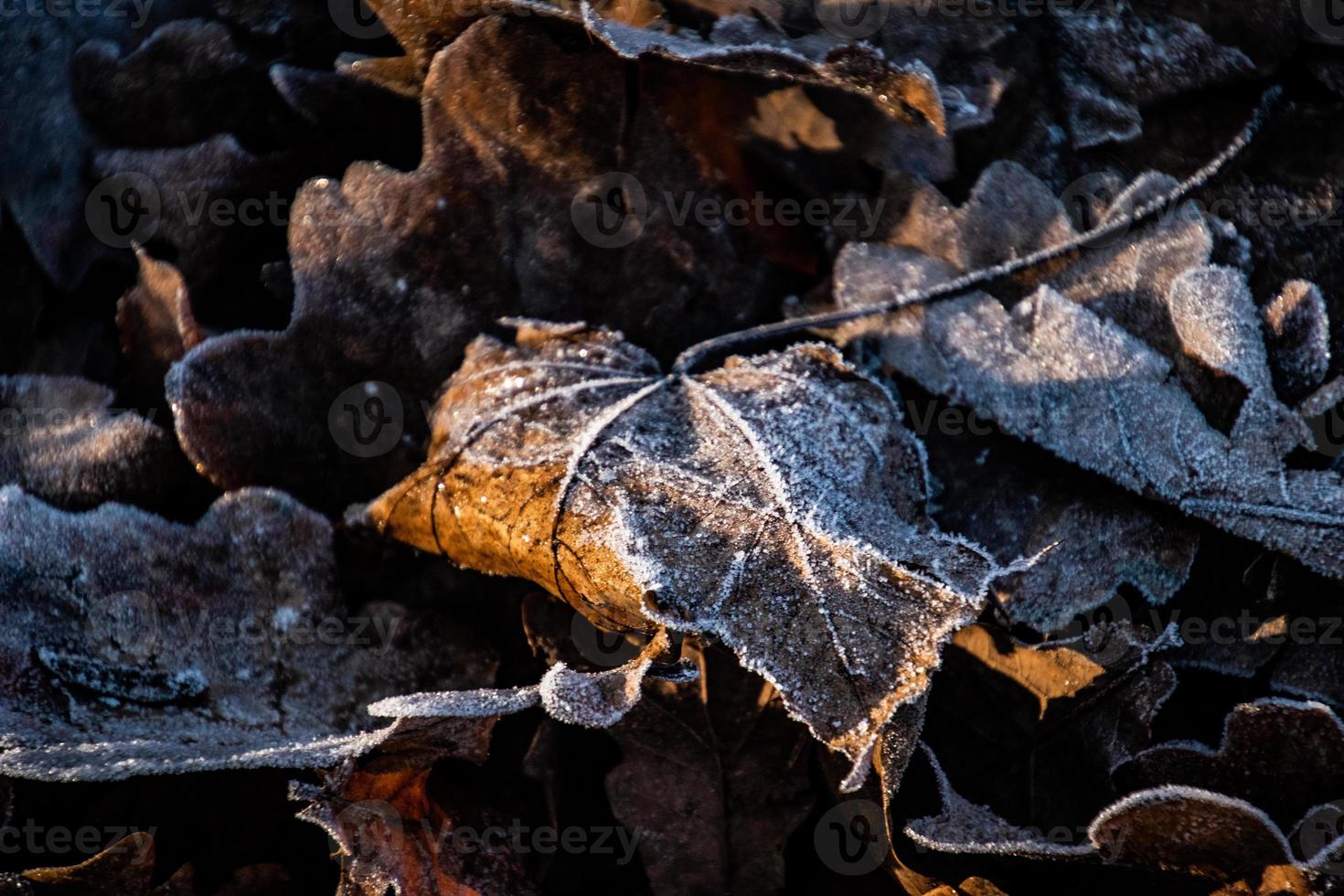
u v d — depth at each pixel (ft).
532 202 2.56
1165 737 2.49
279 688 2.51
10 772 2.46
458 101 2.56
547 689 2.45
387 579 2.53
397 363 2.55
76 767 2.47
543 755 2.50
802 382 2.52
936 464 2.53
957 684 2.51
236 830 2.49
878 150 2.57
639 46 2.54
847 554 2.46
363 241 2.56
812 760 2.49
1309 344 2.53
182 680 2.51
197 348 2.54
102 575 2.52
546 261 2.56
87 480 2.53
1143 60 2.58
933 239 2.56
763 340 2.55
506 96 2.56
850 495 2.48
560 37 2.55
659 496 2.47
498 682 2.51
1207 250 2.54
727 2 2.59
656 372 2.53
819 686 2.44
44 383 2.56
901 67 2.56
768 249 2.57
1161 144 2.57
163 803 2.49
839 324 2.55
